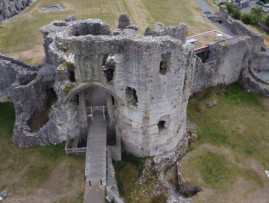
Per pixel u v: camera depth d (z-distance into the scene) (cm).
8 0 7138
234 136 3188
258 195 2525
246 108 3628
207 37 4394
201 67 3547
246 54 3847
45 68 3356
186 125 3266
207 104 3625
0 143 3052
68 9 7375
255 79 3991
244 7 8031
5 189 2481
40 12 7262
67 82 2602
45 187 2456
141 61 2195
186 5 7581
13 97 3175
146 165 2788
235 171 2748
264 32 5875
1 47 5369
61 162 2664
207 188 2580
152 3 7656
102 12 6956
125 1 7719
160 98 2445
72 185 2428
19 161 2766
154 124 2597
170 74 2356
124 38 2200
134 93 2562
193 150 3000
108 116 2930
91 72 2439
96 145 2680
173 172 2830
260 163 2839
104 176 2439
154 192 2658
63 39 2242
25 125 3028
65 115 2708
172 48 2223
